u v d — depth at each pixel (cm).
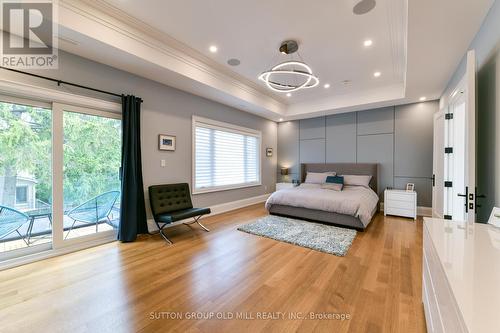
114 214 344
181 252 290
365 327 159
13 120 256
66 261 262
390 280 222
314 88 493
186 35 302
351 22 267
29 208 267
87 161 314
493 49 193
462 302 77
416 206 474
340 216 392
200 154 468
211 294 199
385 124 532
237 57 361
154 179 381
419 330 156
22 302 187
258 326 161
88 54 285
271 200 470
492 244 129
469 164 191
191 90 420
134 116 336
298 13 254
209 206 487
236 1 236
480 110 225
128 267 249
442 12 200
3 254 247
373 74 415
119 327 160
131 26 282
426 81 362
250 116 602
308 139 654
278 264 257
